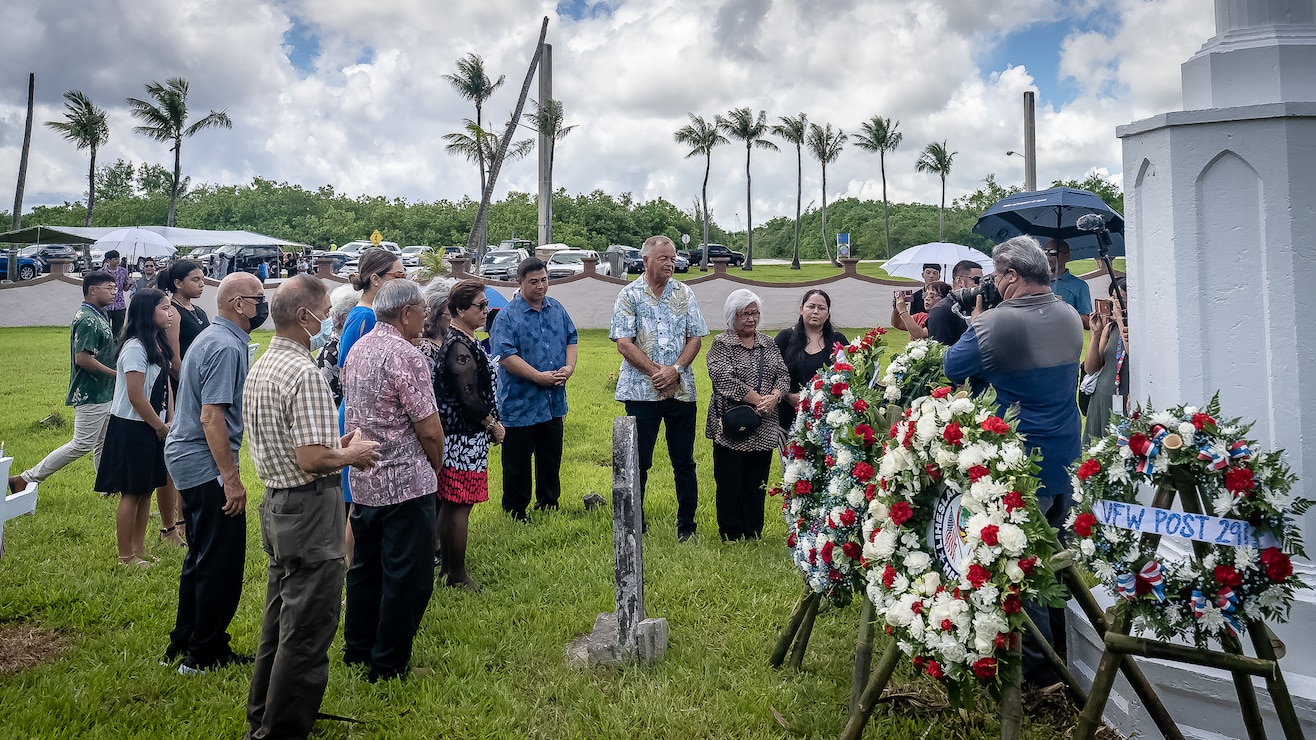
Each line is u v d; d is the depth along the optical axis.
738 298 6.27
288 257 37.94
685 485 6.43
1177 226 3.61
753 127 57.47
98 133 46.72
